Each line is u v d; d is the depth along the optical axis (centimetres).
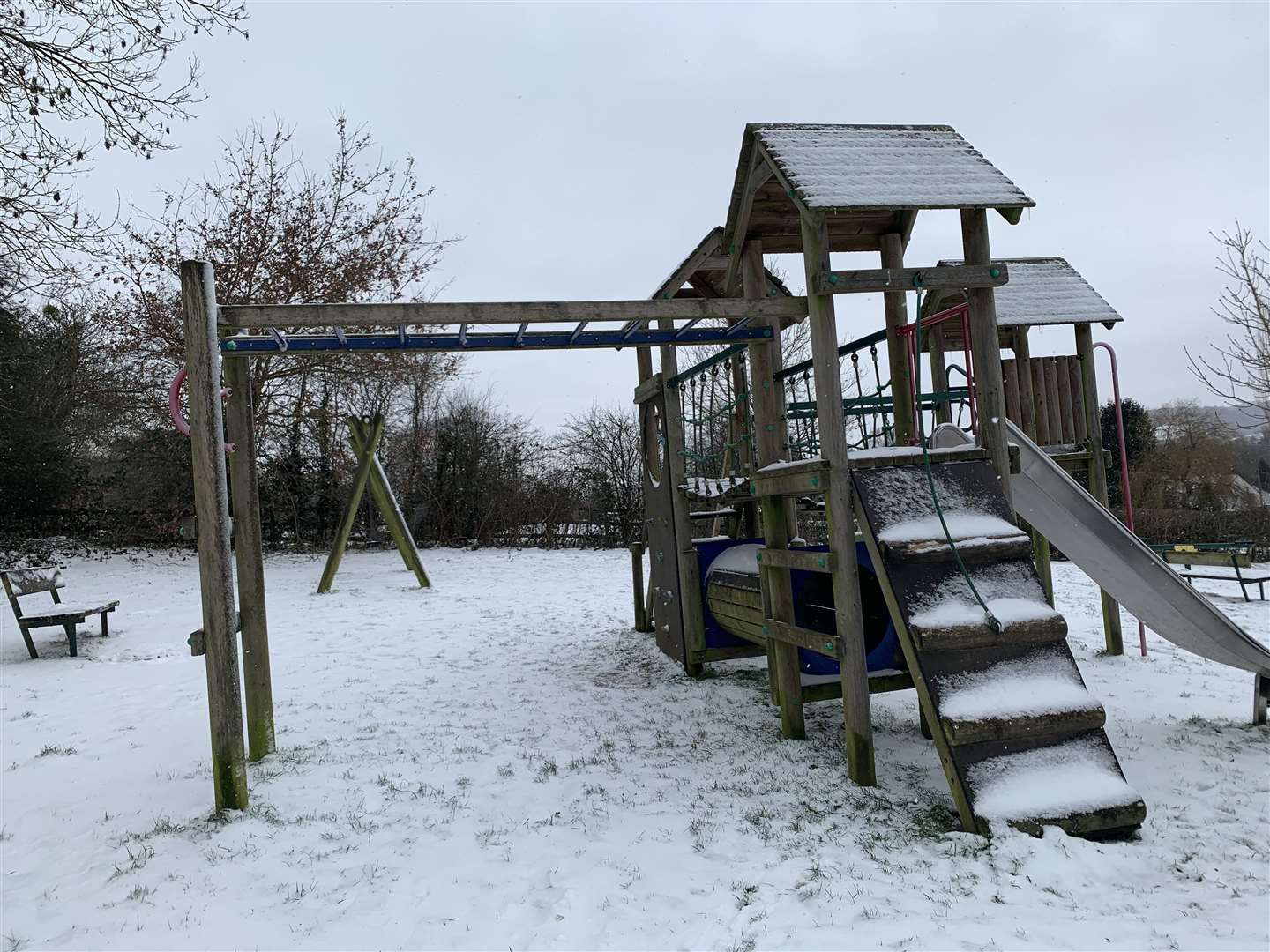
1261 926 275
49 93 668
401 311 429
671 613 734
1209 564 1010
